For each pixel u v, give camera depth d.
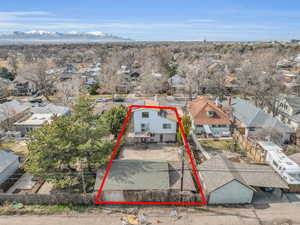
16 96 63.53
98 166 23.83
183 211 19.09
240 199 19.97
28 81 65.38
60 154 21.28
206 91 62.97
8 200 19.95
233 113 38.41
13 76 83.69
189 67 73.31
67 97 50.56
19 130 36.19
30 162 21.41
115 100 56.72
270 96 44.50
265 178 21.14
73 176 21.61
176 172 22.69
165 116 32.19
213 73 67.44
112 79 66.00
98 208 19.45
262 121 33.12
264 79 48.38
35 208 19.45
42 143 20.53
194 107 39.75
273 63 62.25
